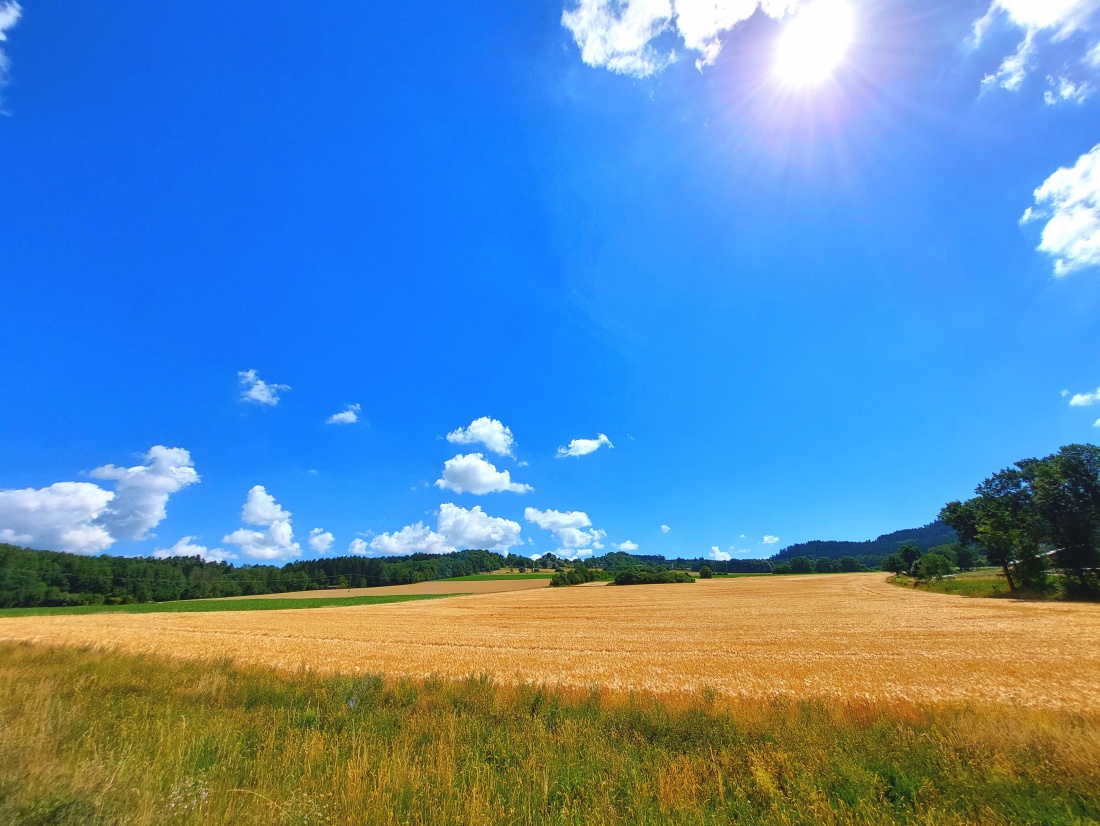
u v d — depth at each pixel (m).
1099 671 17.36
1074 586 48.34
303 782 5.59
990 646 23.56
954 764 6.70
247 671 14.45
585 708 10.12
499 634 33.88
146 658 16.03
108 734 7.17
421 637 32.59
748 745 7.72
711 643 27.67
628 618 44.56
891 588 77.19
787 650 24.50
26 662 14.46
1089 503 47.66
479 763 6.43
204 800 4.68
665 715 9.41
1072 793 5.90
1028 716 9.26
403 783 5.51
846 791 6.11
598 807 5.28
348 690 11.33
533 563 193.62
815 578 119.12
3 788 4.54
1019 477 58.56
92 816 4.29
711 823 5.27
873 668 19.28
